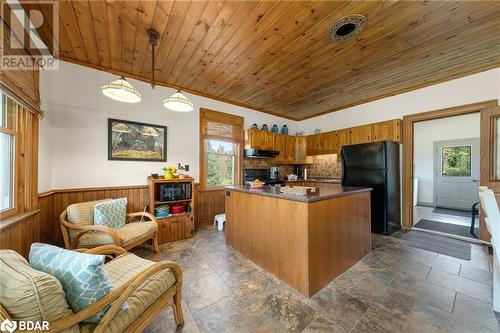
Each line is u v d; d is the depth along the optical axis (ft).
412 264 7.43
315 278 5.81
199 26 6.57
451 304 5.24
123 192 9.95
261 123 15.96
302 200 5.70
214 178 13.62
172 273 4.59
